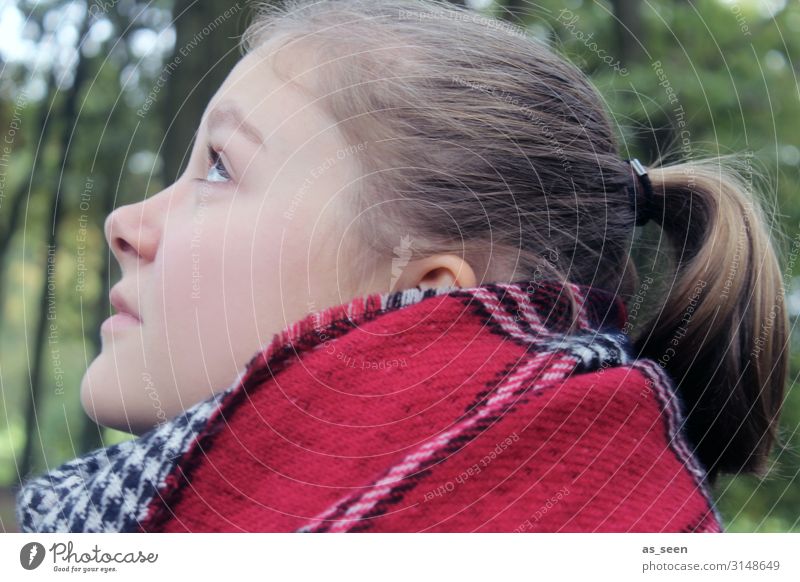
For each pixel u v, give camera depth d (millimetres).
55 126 2168
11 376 3279
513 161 789
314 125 760
